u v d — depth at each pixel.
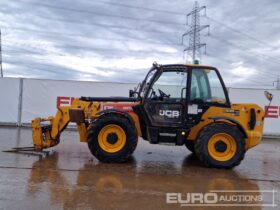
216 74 7.89
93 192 5.47
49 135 8.30
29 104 14.01
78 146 9.72
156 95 7.80
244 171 7.53
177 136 7.73
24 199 5.00
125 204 5.00
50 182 5.90
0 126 13.88
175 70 7.81
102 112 7.67
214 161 7.50
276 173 7.47
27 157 7.82
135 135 7.59
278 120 13.97
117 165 7.46
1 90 14.02
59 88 13.91
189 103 7.72
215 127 7.52
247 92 13.89
